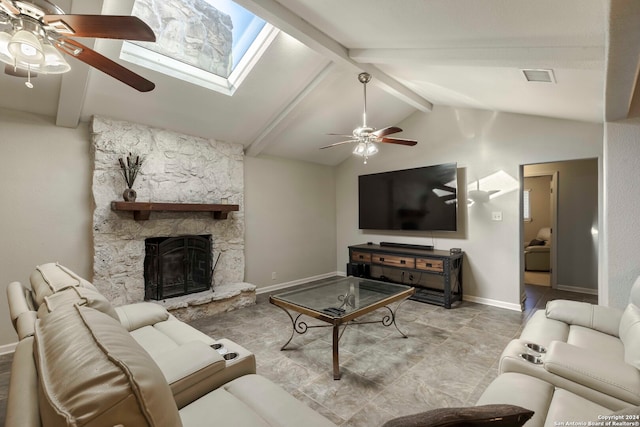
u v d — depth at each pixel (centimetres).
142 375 68
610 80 172
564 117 343
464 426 64
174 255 381
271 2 229
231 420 116
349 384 221
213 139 418
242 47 327
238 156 445
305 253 551
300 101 371
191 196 394
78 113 298
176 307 342
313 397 206
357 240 574
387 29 231
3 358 267
